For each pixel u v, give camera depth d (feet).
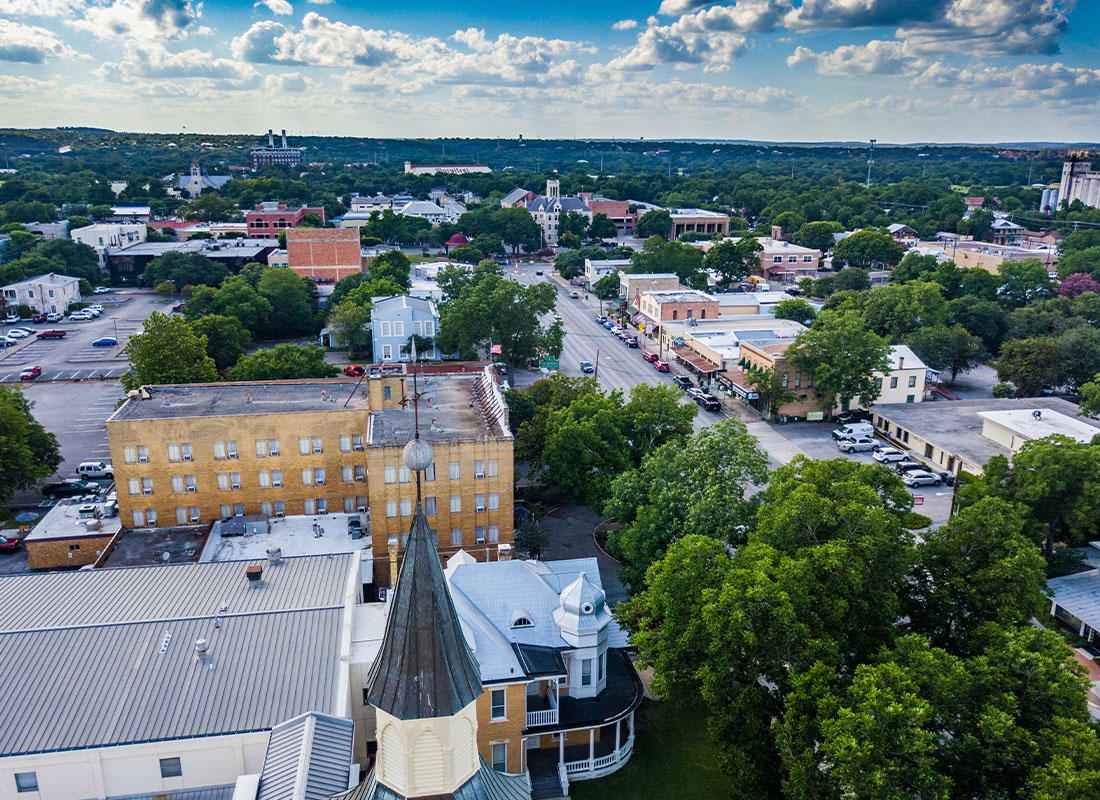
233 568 196.34
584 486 277.03
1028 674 141.90
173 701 146.82
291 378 377.50
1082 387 354.13
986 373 493.77
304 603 176.45
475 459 250.78
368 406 278.46
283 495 274.98
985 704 137.49
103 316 612.29
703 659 171.83
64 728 140.15
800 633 152.66
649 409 291.79
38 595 179.63
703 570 173.68
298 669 155.53
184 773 142.61
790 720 143.54
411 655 80.64
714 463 226.17
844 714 130.52
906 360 420.36
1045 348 414.00
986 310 507.71
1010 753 130.52
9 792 137.08
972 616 173.06
